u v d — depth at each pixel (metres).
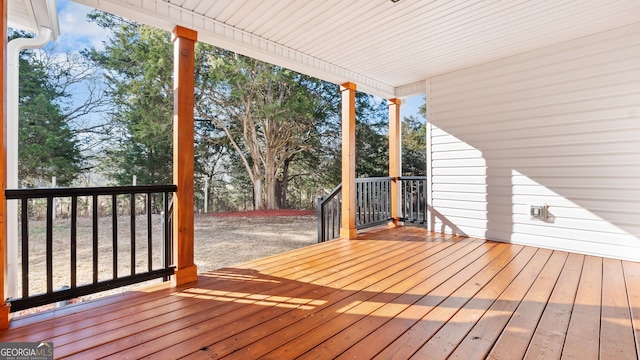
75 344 1.70
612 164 3.41
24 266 2.01
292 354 1.60
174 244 2.81
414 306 2.20
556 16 3.09
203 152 10.98
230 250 5.33
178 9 2.78
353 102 4.74
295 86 10.81
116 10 2.51
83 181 9.16
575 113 3.65
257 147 11.22
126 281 2.43
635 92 3.27
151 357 1.58
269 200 11.43
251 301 2.32
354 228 4.65
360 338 1.76
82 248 5.50
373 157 12.90
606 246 3.46
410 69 4.62
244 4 2.78
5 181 1.96
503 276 2.85
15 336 1.78
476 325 1.91
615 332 1.81
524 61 4.02
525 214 4.05
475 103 4.49
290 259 3.49
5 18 1.94
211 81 9.71
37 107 8.59
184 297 2.40
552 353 1.59
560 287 2.56
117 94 9.51
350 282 2.73
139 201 9.52
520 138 4.08
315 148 12.01
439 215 4.95
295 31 3.34
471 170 4.55
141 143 9.56
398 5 2.85
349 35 3.46
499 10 2.97
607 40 3.44
